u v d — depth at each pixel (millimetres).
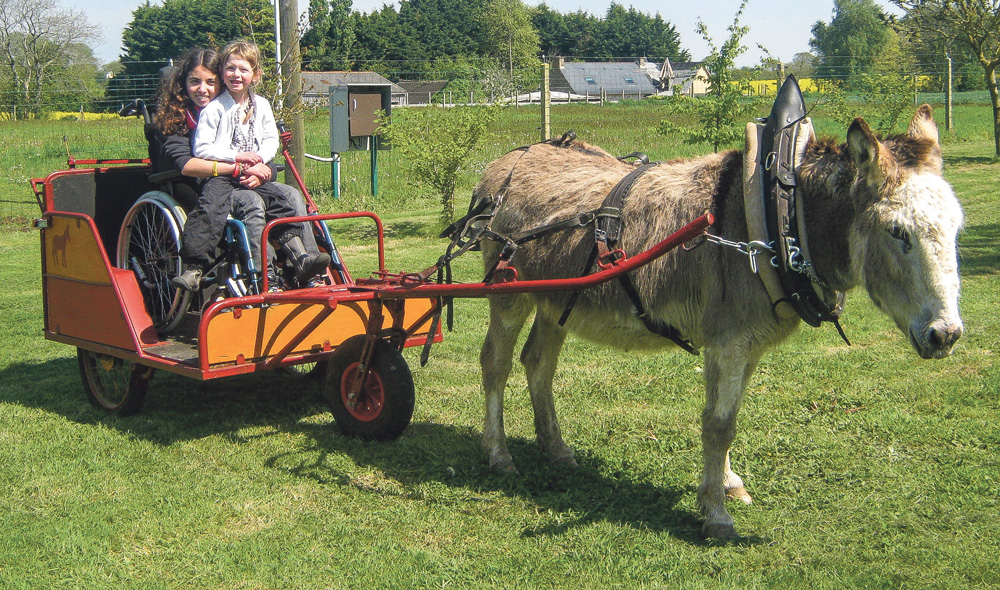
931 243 3332
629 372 6656
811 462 4801
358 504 4473
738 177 4086
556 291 4289
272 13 14109
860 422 5316
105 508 4340
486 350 5195
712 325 4023
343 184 17844
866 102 21391
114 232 6570
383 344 5273
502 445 5023
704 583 3570
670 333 4344
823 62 26984
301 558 3844
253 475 4844
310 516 4293
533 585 3592
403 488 4691
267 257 5445
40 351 7609
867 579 3527
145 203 5809
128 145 22766
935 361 6418
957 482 4422
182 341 5801
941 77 29859
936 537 3879
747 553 3836
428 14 105938
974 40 19969
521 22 102875
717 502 4039
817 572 3621
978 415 5340
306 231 5773
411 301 5656
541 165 5172
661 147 21438
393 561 3812
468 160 13688
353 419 5418
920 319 3375
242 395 6402
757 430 5340
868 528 4000
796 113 4023
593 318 4590
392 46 93375
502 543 4004
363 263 10883
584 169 4977
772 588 3514
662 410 5809
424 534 4141
